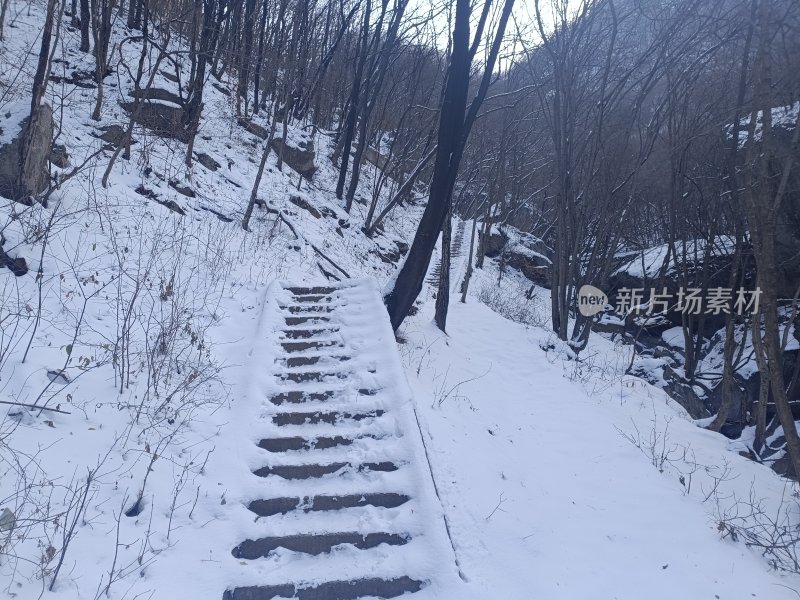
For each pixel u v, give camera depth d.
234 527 4.43
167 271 8.19
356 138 28.19
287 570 4.19
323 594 4.02
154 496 4.34
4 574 3.24
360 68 20.67
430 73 32.28
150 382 5.64
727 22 11.23
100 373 5.43
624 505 6.02
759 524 6.13
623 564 4.95
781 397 6.97
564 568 4.70
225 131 17.02
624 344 17.47
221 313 7.92
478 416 7.34
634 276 18.86
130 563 3.73
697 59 12.23
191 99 14.56
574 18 12.88
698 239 16.81
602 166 14.44
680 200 14.86
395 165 26.02
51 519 3.50
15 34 13.67
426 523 4.62
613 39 12.41
